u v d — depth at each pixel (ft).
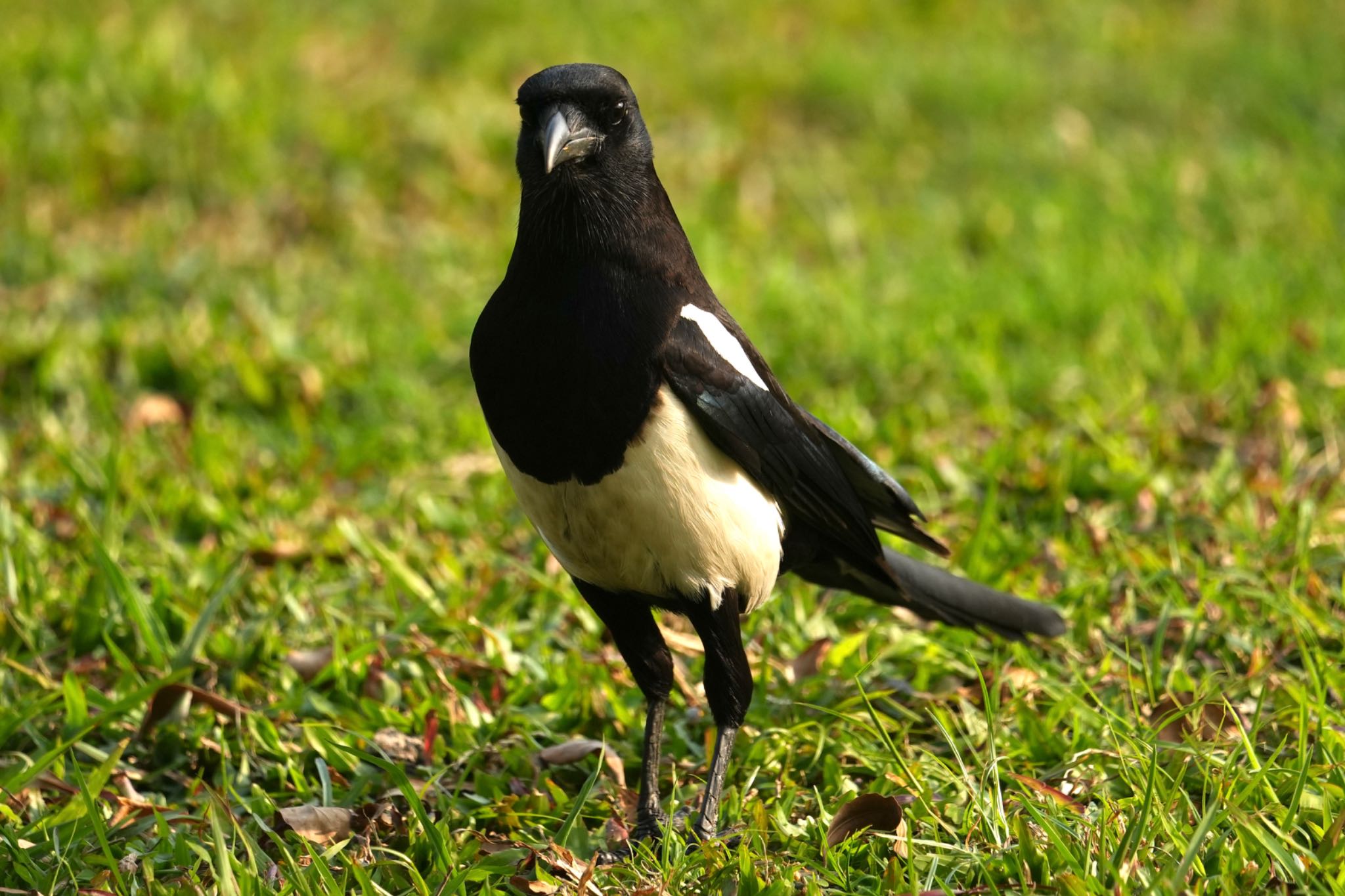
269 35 70.23
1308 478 34.78
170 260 52.16
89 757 25.79
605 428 22.25
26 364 44.62
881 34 80.28
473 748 25.58
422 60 71.41
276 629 30.68
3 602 30.60
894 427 39.58
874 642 29.07
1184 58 76.48
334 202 57.62
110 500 34.22
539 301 22.40
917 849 20.68
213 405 43.70
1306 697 22.82
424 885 19.76
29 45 63.05
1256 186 58.70
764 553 24.00
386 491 38.09
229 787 23.52
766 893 19.56
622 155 22.88
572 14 77.51
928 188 62.64
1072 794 22.36
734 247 56.13
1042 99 71.72
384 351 46.11
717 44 76.48
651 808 23.67
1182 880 17.65
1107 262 50.75
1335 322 43.68
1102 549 32.55
